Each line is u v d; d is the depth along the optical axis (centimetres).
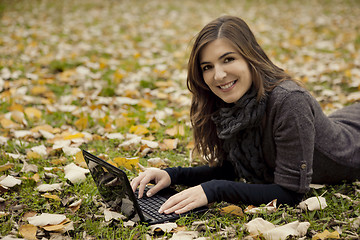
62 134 339
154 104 415
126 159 267
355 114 274
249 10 1071
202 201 208
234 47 206
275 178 218
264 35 780
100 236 201
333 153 234
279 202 213
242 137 228
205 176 255
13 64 552
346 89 455
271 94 212
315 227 198
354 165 242
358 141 251
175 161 295
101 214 222
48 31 786
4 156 293
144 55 633
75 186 251
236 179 271
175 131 342
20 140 325
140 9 1085
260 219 196
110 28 848
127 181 187
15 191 249
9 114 377
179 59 613
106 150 312
